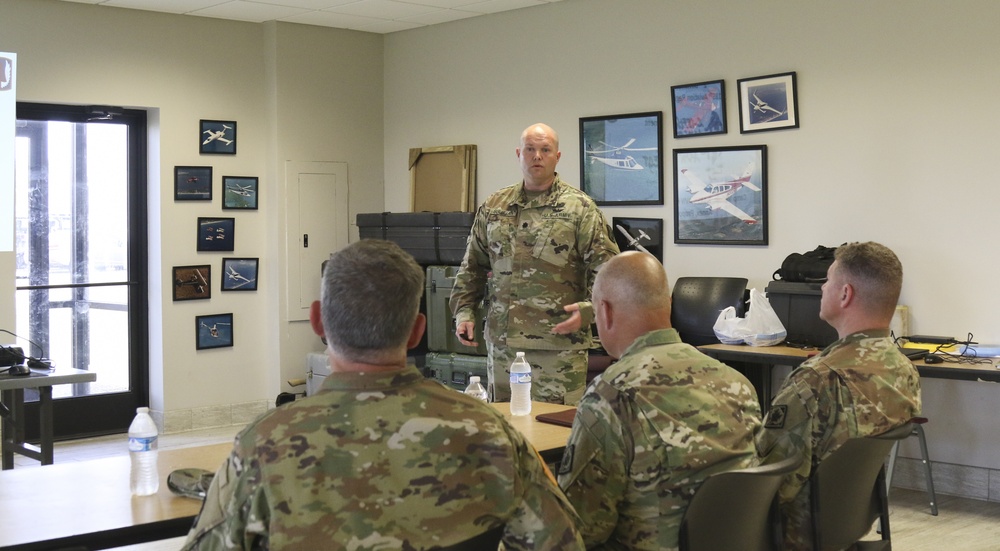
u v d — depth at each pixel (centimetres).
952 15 508
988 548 428
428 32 753
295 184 736
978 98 502
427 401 167
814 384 253
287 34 728
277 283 730
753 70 582
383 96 786
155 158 689
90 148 678
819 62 555
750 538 227
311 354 720
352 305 165
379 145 785
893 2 527
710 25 600
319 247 750
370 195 779
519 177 704
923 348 488
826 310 271
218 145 709
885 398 254
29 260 655
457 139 740
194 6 666
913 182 524
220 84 710
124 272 696
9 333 590
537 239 404
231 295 721
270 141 730
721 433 218
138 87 674
